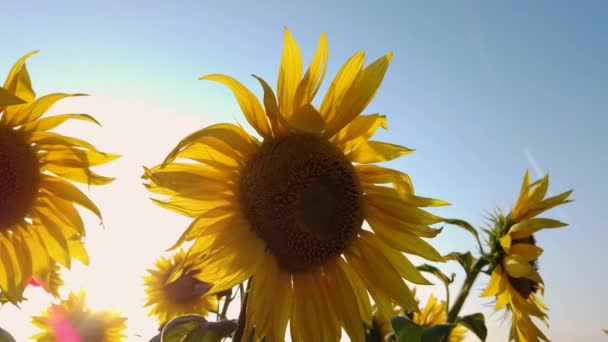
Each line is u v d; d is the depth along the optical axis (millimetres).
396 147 416
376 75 404
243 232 387
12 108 456
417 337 425
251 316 363
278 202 393
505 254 623
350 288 427
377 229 436
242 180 392
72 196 480
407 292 430
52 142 465
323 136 414
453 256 628
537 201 638
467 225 629
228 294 594
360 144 424
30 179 469
